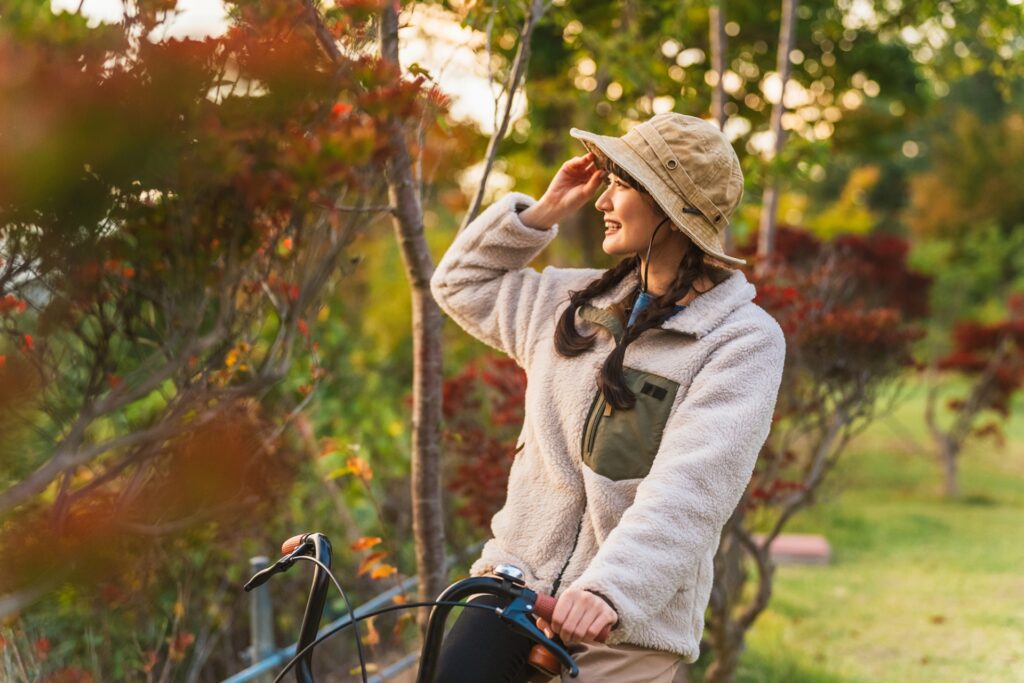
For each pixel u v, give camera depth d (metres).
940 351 12.27
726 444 1.74
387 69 1.99
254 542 4.65
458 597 1.62
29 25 1.65
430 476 2.97
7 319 2.00
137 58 1.68
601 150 1.89
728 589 4.66
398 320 8.10
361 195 2.33
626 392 1.82
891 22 6.78
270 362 2.21
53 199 1.63
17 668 2.90
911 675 4.93
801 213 12.42
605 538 1.83
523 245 2.12
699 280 1.89
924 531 8.36
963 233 25.50
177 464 2.13
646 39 5.66
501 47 4.07
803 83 9.07
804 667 5.00
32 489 1.71
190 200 1.75
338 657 4.98
